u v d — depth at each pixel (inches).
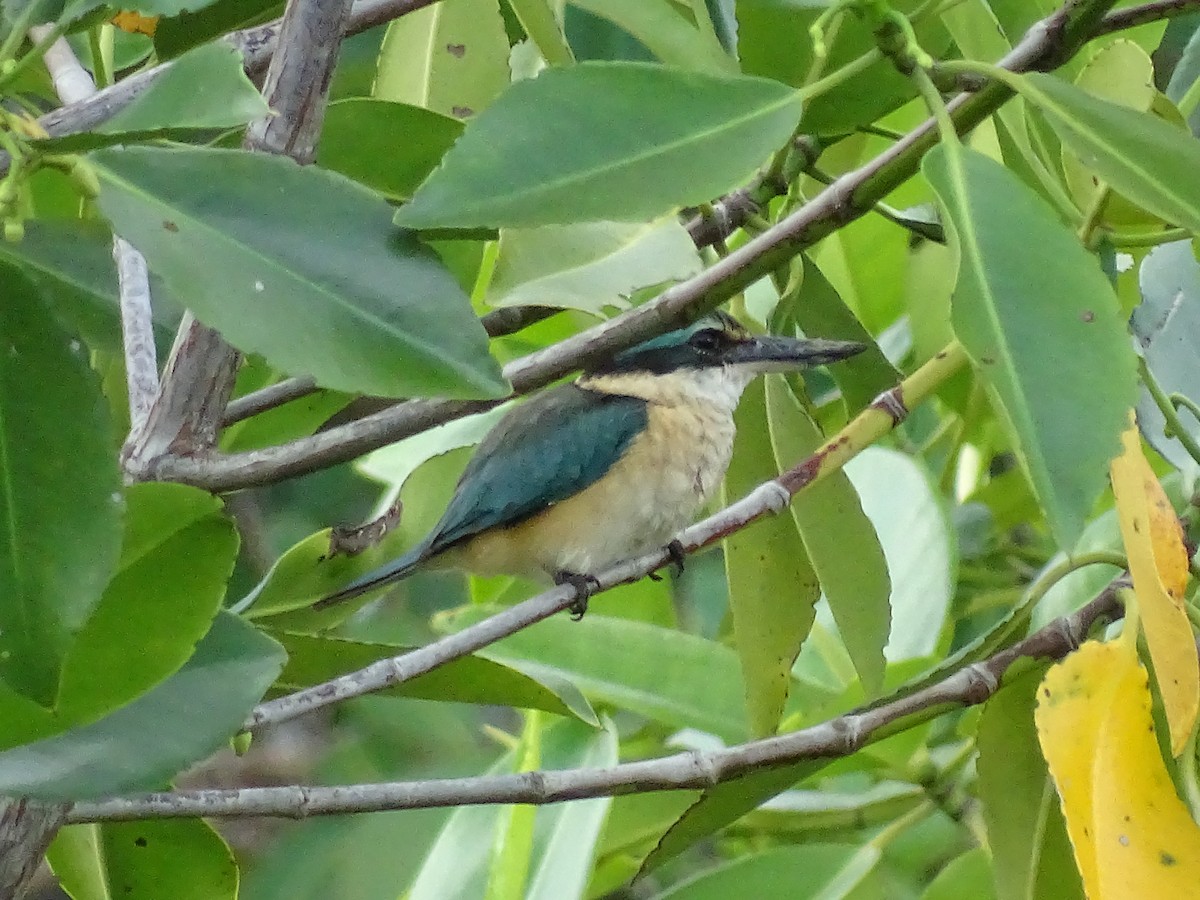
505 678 191.9
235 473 180.4
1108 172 137.1
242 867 369.4
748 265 169.3
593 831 221.0
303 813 165.3
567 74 141.1
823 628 285.1
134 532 138.1
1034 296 123.5
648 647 258.7
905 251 278.5
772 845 282.2
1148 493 157.6
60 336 125.0
